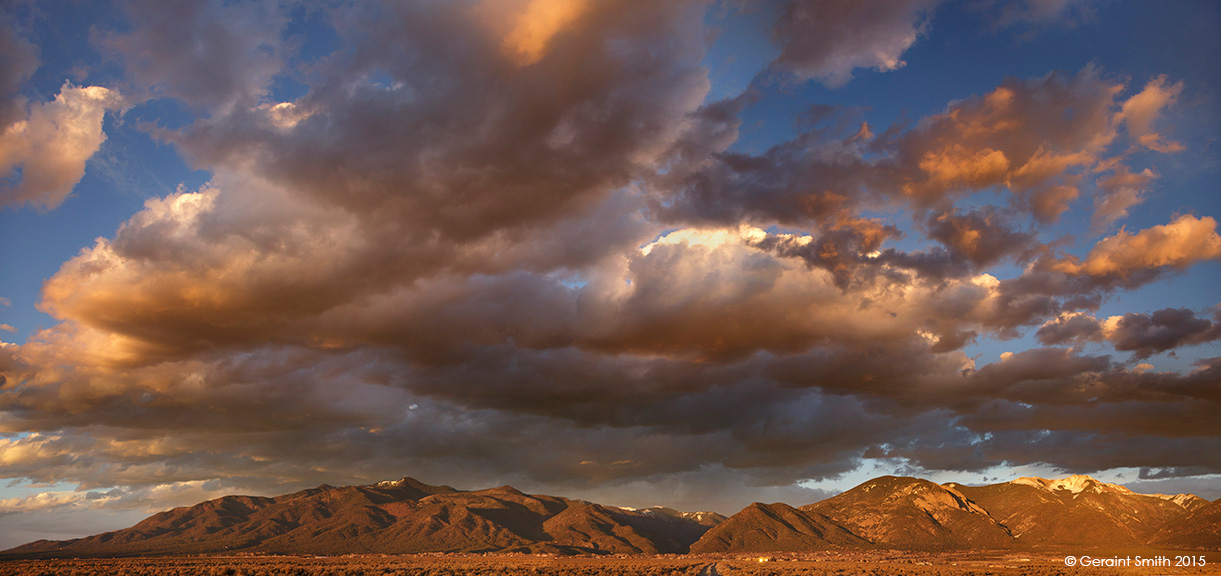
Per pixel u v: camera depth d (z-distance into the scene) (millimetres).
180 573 137250
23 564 180125
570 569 180625
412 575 137625
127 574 133375
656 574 162500
